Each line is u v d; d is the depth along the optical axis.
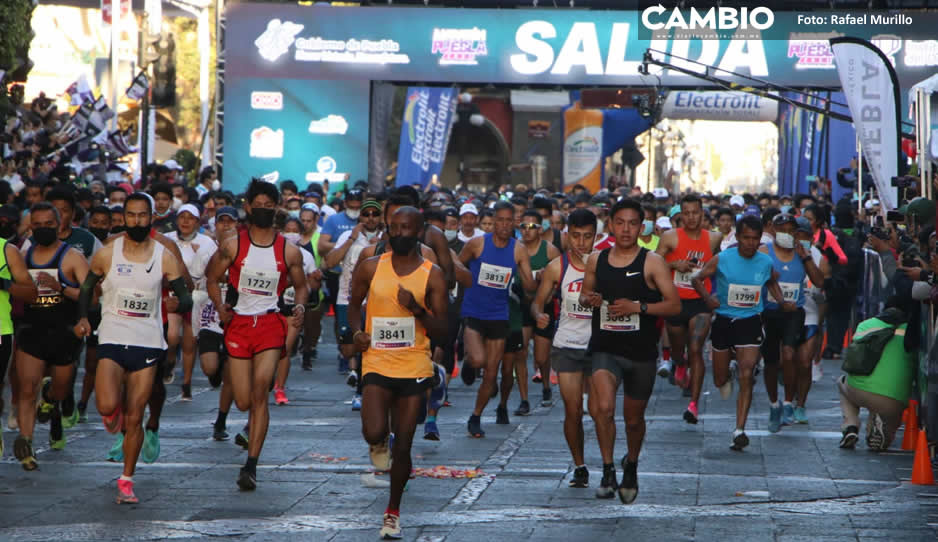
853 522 15.59
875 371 20.67
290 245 17.64
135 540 14.11
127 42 57.00
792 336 23.02
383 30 57.53
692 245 25.22
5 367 17.89
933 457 20.28
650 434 22.95
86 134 43.19
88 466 18.75
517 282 23.83
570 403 17.62
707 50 56.00
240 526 14.91
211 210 34.25
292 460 19.61
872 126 28.84
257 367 17.23
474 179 100.56
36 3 40.22
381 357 14.71
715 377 22.33
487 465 19.44
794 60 55.62
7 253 17.58
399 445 14.50
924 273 19.34
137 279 16.48
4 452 19.86
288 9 57.81
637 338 16.38
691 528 15.16
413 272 14.70
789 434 23.03
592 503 16.58
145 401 16.41
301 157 58.34
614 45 56.47
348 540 14.31
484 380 22.42
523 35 56.91
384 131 61.00
